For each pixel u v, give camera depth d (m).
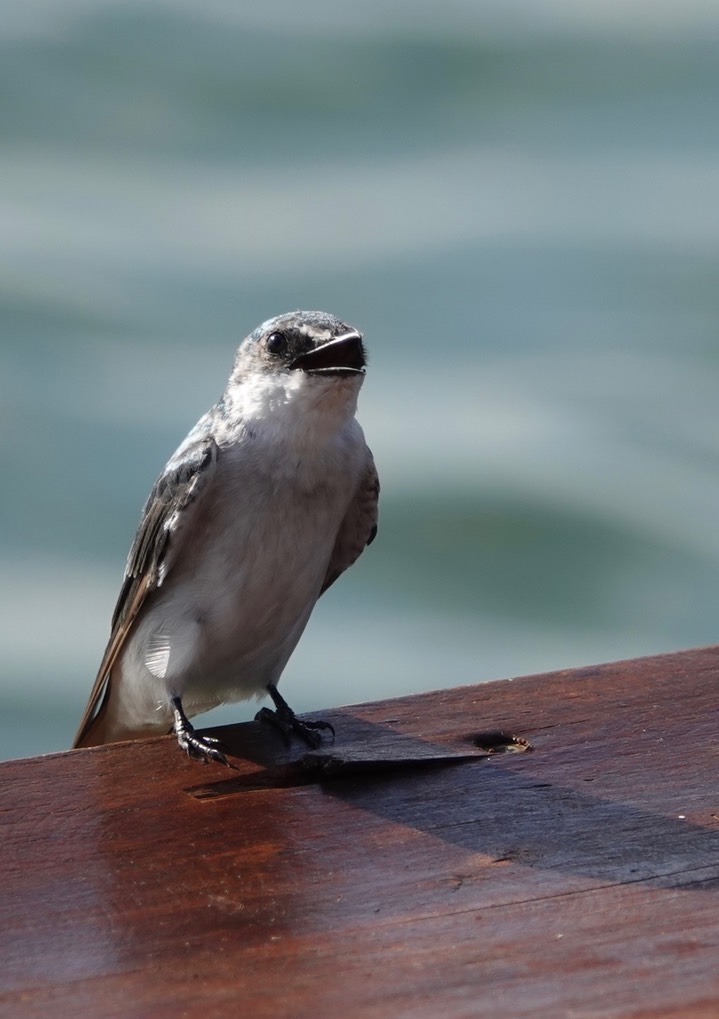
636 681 6.09
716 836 4.77
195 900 4.38
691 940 4.09
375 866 4.59
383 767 5.32
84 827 4.89
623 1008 3.74
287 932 4.17
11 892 4.43
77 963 4.02
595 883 4.45
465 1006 3.76
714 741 5.51
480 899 4.36
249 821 4.92
